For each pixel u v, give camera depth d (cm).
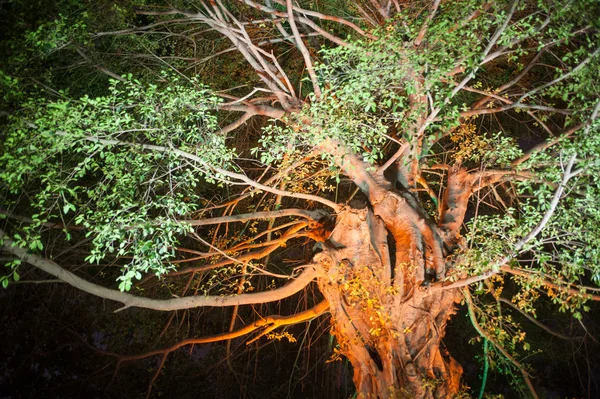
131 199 1129
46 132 1086
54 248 1692
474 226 1286
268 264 2131
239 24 1359
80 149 1126
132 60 1605
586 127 1163
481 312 1526
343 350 1444
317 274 1439
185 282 1962
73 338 2088
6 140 1126
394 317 1362
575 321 2155
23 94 1190
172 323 2120
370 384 1385
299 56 1764
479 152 1505
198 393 2200
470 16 1273
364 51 1196
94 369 2103
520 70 1742
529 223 1207
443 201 1569
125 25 1520
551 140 1249
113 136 1247
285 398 2323
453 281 1330
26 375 2091
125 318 1989
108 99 1138
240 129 1977
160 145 1213
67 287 1986
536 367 2406
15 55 1224
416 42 1256
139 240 1093
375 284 1374
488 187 1756
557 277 1278
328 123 1221
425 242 1434
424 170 1733
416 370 1341
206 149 1210
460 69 1305
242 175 1260
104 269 1900
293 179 1526
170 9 1603
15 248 1201
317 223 1568
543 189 1138
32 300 1991
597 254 1188
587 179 1230
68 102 1126
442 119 1270
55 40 1245
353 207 1445
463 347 2372
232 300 1482
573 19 1295
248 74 1767
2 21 1260
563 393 2402
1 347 2041
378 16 1623
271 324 1678
